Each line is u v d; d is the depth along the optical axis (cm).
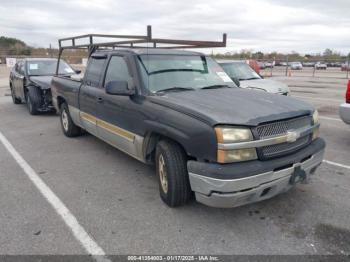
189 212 352
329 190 404
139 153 404
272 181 307
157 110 357
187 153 321
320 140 374
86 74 559
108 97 455
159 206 367
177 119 329
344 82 2109
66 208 363
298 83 2034
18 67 1110
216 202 305
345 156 534
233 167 291
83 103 552
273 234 310
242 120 298
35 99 905
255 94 398
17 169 488
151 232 315
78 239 304
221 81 458
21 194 400
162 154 352
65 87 636
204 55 508
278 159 312
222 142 291
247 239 303
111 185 427
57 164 510
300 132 330
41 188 418
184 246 293
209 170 295
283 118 317
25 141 648
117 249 289
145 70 413
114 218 341
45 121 855
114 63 473
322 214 346
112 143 480
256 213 350
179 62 452
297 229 318
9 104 1173
